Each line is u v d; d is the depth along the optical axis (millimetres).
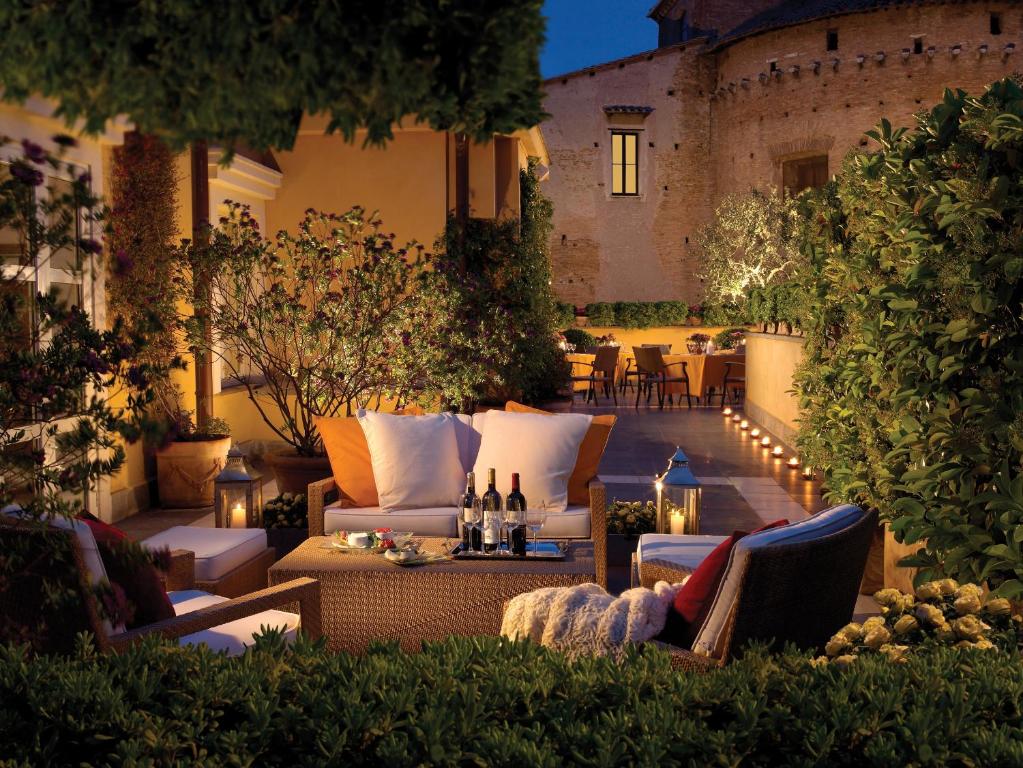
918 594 3049
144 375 2779
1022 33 27281
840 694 2104
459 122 1585
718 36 33750
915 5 27109
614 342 23547
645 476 10109
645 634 2994
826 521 3059
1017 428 3604
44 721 2131
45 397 2629
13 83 1523
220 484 5855
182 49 1454
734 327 26344
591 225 30953
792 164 29516
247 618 3686
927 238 4098
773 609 2793
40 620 2777
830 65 28000
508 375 11188
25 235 2604
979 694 2162
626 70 30766
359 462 5969
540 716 2119
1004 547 3592
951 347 3949
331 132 1514
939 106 4160
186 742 2043
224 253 7777
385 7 1427
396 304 8016
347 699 2117
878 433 5023
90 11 1441
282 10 1430
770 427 13344
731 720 2141
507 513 4809
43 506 2553
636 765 1913
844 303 5484
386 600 4418
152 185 7570
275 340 7875
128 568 2953
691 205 31219
